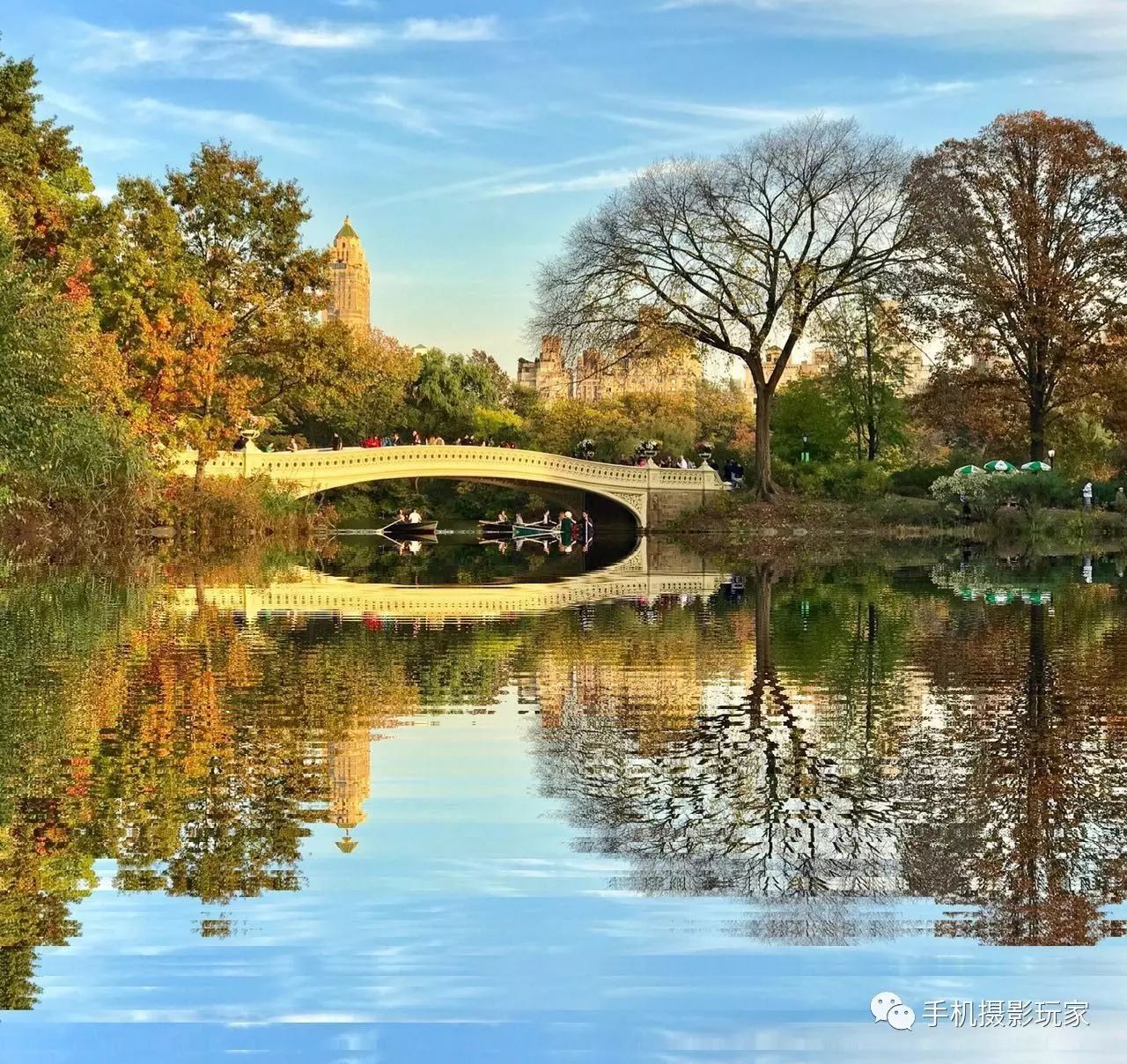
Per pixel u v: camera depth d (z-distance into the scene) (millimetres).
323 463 51031
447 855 7848
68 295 39844
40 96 43375
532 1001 5969
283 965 6273
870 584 28359
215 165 52406
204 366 44688
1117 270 52656
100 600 22672
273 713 12023
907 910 7059
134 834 8148
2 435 27016
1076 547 46406
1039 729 11461
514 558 42688
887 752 10539
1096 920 6918
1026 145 53062
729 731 11438
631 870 7613
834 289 50125
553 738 11094
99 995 5957
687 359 53875
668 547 49094
